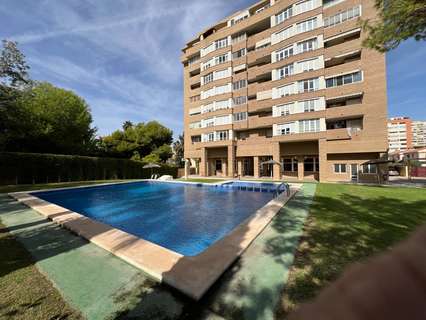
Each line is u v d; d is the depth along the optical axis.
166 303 3.42
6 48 13.11
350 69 21.80
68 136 29.75
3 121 14.76
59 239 6.17
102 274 4.27
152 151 42.31
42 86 28.97
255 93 28.25
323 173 22.50
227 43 31.33
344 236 5.76
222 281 3.91
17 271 4.40
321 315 0.54
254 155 28.03
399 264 0.55
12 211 9.70
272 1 27.44
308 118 23.58
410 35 5.82
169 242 7.47
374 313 0.48
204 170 33.09
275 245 5.36
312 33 23.53
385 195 12.12
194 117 34.75
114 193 17.73
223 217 10.46
